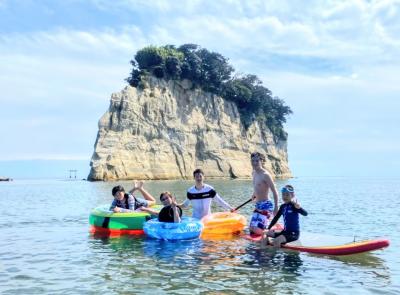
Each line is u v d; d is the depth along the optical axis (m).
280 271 3.39
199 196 5.39
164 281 3.10
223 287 2.96
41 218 7.07
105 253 4.04
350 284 3.06
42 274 3.29
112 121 30.20
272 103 45.50
